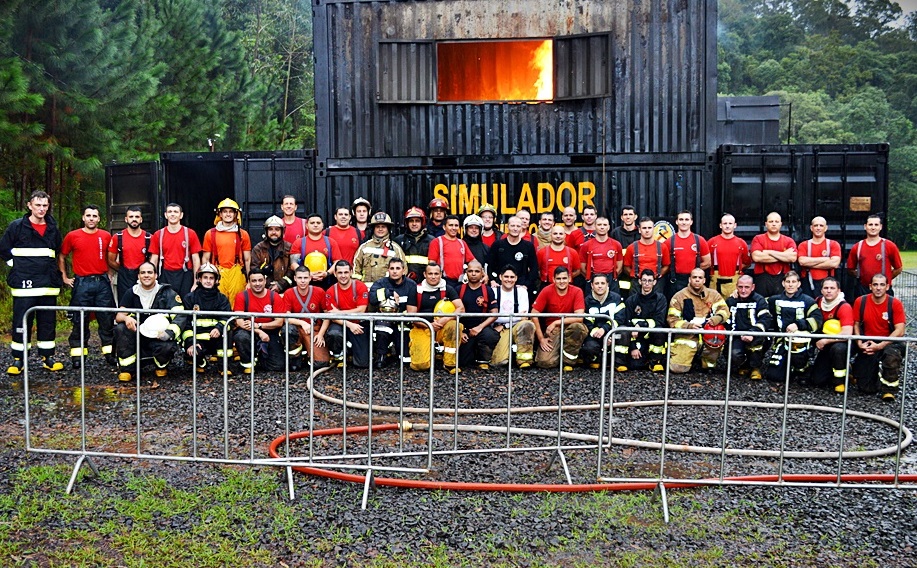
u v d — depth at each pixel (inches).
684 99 444.5
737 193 432.1
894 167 2534.5
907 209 2518.5
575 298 366.6
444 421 275.9
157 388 320.2
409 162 457.7
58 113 584.1
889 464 233.8
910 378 366.3
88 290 366.3
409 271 404.2
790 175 430.3
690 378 353.7
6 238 349.7
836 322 329.1
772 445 252.7
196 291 354.6
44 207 353.4
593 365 374.3
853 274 395.2
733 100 603.5
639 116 447.2
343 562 165.3
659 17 444.5
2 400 298.7
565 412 291.3
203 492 201.5
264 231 441.1
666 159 446.3
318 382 335.3
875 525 187.2
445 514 189.9
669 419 282.4
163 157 473.4
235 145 1026.7
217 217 410.0
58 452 207.8
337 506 194.1
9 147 552.1
